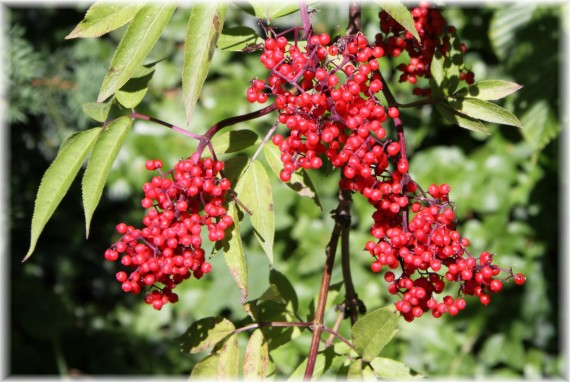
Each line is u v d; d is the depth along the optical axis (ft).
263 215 7.34
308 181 7.74
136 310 18.44
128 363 18.08
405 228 6.91
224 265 16.89
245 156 7.57
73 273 18.10
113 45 16.44
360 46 6.95
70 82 14.56
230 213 7.11
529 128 14.28
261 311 8.18
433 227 6.85
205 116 17.01
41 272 17.90
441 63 8.02
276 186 16.75
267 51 7.00
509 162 16.88
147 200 6.84
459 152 17.15
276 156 7.67
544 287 16.87
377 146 6.75
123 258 6.77
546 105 14.24
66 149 7.09
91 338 18.08
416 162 17.17
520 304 16.92
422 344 16.80
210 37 6.47
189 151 16.83
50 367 17.47
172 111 17.01
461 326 16.93
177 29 17.24
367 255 16.55
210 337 7.52
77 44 15.98
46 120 14.67
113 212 17.75
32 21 16.06
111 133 7.13
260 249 16.58
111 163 7.04
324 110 6.83
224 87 17.16
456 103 7.90
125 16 6.84
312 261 16.63
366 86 6.90
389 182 7.06
